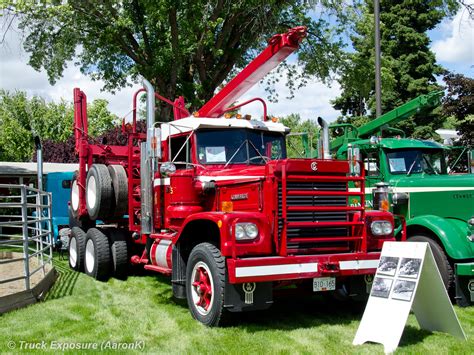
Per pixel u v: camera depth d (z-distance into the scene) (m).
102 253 9.25
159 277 9.62
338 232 6.23
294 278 5.69
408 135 23.55
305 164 5.95
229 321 5.89
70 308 7.01
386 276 5.48
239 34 18.33
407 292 5.23
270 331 5.80
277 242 5.84
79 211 10.36
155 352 5.09
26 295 7.35
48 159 31.11
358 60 18.89
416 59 25.88
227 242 5.58
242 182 6.28
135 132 8.91
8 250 14.65
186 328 5.92
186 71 18.25
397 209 8.41
